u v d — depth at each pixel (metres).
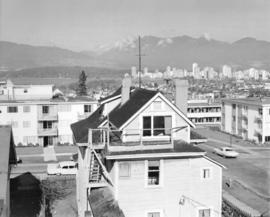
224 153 72.19
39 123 80.88
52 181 49.41
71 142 82.38
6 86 92.94
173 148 28.56
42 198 42.97
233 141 91.38
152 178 28.36
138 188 27.89
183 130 30.50
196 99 146.38
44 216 37.53
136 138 29.41
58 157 70.69
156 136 29.58
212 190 29.23
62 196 44.38
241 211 37.88
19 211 39.06
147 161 27.88
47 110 81.00
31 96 91.88
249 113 93.06
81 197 36.16
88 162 31.58
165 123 29.89
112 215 25.45
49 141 81.88
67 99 85.69
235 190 49.91
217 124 121.00
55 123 81.69
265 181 54.88
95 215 26.33
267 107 87.69
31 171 59.19
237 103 98.19
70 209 40.06
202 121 120.81
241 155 74.81
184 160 28.61
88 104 82.44
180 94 32.59
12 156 34.78
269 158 72.00
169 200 28.47
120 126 29.16
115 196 27.62
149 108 29.45
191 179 28.84
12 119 79.44
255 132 90.81
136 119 29.28
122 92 34.97
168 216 28.48
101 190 29.81
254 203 43.81
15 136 80.00
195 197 28.97
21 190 46.81
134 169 27.75
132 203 27.88
